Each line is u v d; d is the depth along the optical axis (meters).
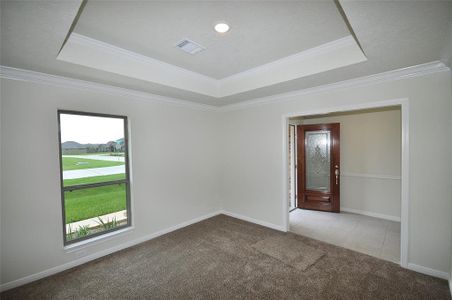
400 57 2.15
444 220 2.38
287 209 3.77
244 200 4.34
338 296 2.18
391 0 1.28
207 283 2.40
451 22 1.51
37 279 2.49
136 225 3.36
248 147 4.23
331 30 2.17
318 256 2.94
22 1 1.26
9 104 2.33
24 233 2.43
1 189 2.30
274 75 3.02
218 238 3.51
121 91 3.15
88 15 1.87
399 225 4.05
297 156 5.16
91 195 3.01
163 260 2.88
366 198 4.63
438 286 2.29
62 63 2.21
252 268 2.67
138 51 2.61
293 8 1.80
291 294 2.21
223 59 2.87
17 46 1.85
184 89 3.27
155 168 3.61
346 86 2.97
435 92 2.39
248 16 1.92
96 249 2.94
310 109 3.35
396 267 2.65
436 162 2.41
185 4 1.73
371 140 4.53
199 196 4.32
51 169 2.61
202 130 4.37
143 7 1.77
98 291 2.29
